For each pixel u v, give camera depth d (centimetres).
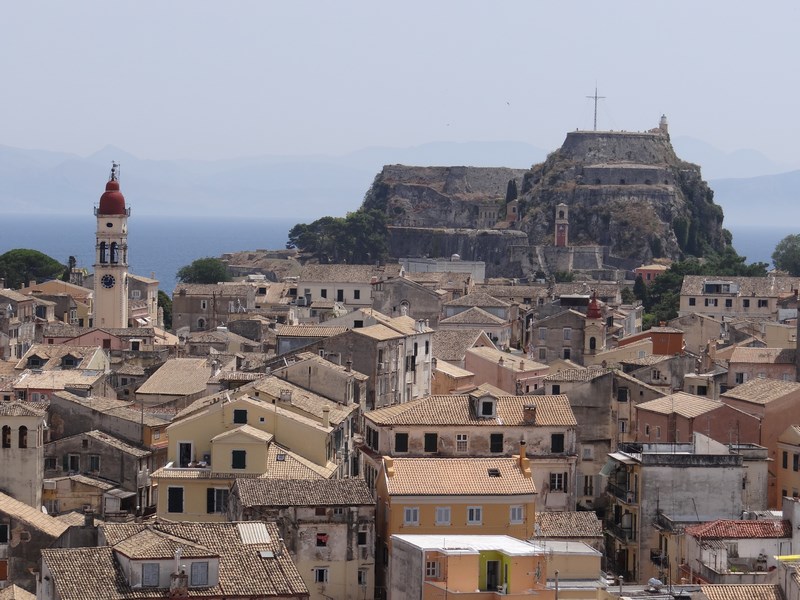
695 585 19988
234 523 19562
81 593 17888
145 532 18988
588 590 19388
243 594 18225
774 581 18825
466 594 19325
